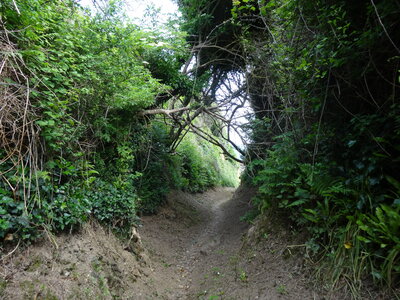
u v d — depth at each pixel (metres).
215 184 18.23
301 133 4.31
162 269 5.66
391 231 2.51
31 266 2.93
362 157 3.00
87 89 4.04
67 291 3.02
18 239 2.97
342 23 2.88
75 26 4.29
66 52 3.78
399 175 2.75
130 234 5.38
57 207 3.56
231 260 5.19
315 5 3.13
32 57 3.28
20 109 3.07
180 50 7.33
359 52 2.66
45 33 3.81
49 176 3.62
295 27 3.53
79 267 3.45
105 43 4.63
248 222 6.94
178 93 8.88
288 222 4.58
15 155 3.17
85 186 4.35
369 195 2.89
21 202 3.03
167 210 9.14
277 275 3.87
